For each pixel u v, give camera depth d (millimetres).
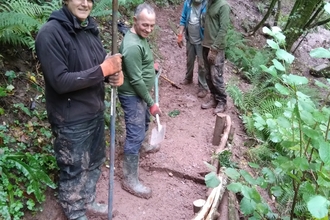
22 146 3059
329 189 2203
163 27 7523
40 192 2777
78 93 2436
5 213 2508
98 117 2689
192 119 4824
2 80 3434
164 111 4922
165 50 6699
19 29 3361
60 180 2746
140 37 3076
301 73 8820
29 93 3553
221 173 3473
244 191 2523
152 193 3436
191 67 5484
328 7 2018
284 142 2486
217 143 4230
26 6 3787
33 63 3871
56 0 4324
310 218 2988
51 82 2234
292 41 8094
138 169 3650
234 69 7098
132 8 6754
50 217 2809
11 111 3252
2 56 3498
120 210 3154
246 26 9484
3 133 3037
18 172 2836
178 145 4176
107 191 3342
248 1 11297
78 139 2545
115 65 2422
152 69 3238
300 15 7801
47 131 3318
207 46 4660
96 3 5051
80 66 2357
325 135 2260
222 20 4414
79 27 2324
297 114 2229
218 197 3172
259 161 4621
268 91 6266
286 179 3521
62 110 2445
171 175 3711
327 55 2021
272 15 10922
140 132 3256
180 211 3297
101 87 2617
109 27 5609
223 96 4953
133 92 3168
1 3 3893
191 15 5027
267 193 3867
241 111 5586
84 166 2680
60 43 2215
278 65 2289
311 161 2586
